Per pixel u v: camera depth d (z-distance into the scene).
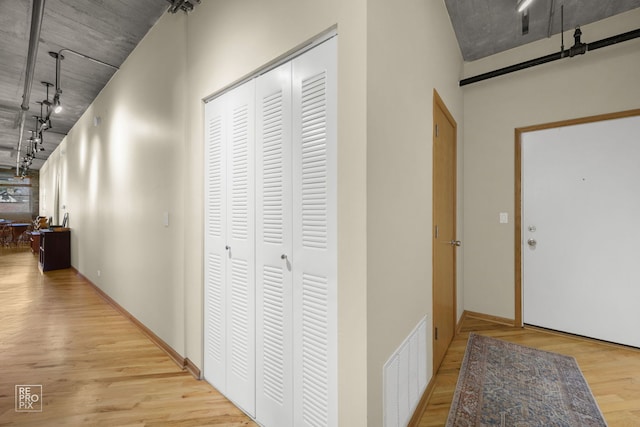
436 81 2.17
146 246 2.92
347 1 1.26
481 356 2.37
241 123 1.85
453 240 2.76
